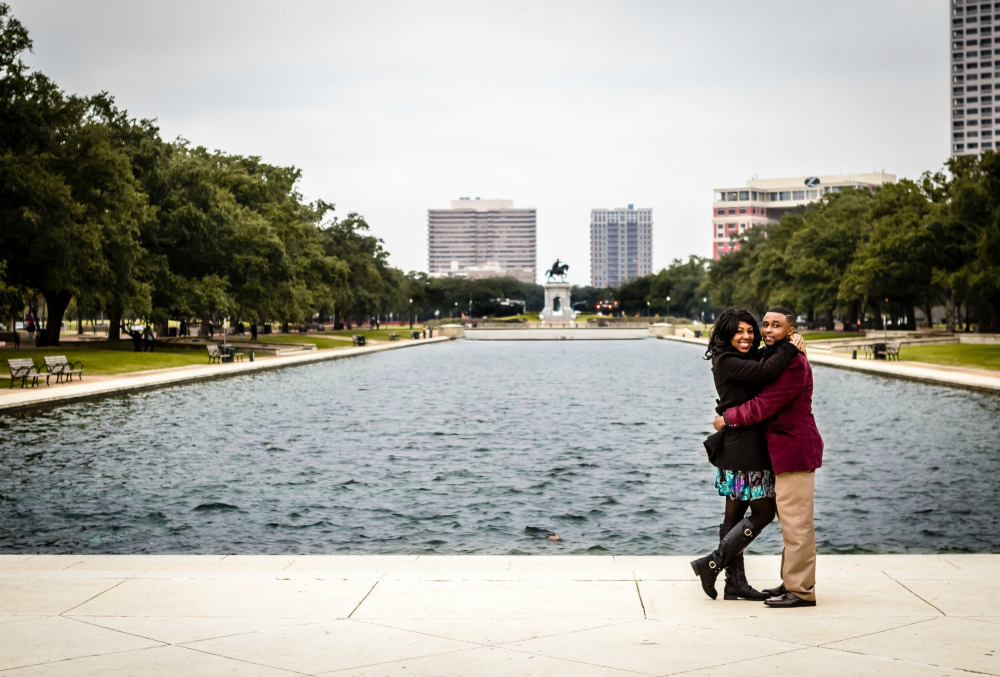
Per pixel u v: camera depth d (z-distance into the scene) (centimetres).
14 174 4862
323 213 11931
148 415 3225
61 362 4262
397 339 12612
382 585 887
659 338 14250
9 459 2217
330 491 1848
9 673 626
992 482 1927
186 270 7425
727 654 662
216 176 8369
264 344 8206
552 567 1016
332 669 636
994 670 621
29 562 1042
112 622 753
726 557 811
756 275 11575
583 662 647
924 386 4569
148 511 1638
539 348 11038
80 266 5416
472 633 721
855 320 11069
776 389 784
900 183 9538
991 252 7188
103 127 5719
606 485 1931
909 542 1413
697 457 2334
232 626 741
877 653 660
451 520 1588
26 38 5341
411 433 2817
